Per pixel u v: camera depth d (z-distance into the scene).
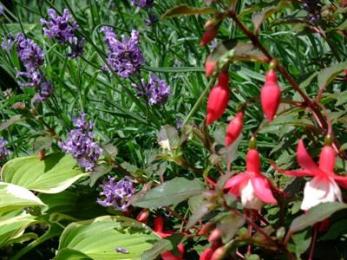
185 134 0.80
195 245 0.89
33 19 1.80
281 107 0.78
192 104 1.12
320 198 0.67
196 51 1.24
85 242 0.88
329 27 0.91
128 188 0.88
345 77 0.90
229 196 0.69
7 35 1.42
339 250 0.80
